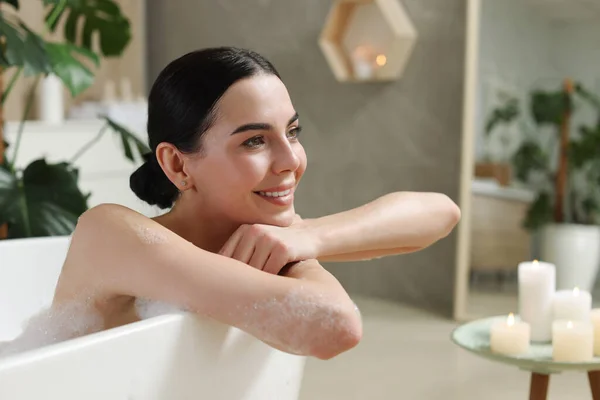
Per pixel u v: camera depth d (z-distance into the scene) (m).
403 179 3.57
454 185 3.46
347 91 3.66
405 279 3.62
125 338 0.89
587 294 1.61
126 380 0.90
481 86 3.24
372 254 1.27
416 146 3.54
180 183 1.12
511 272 3.24
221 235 1.15
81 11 2.71
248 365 1.13
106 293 1.09
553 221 3.15
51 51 2.19
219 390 1.07
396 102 3.56
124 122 3.62
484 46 3.22
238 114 1.06
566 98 3.08
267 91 1.07
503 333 1.44
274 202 1.11
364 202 3.66
